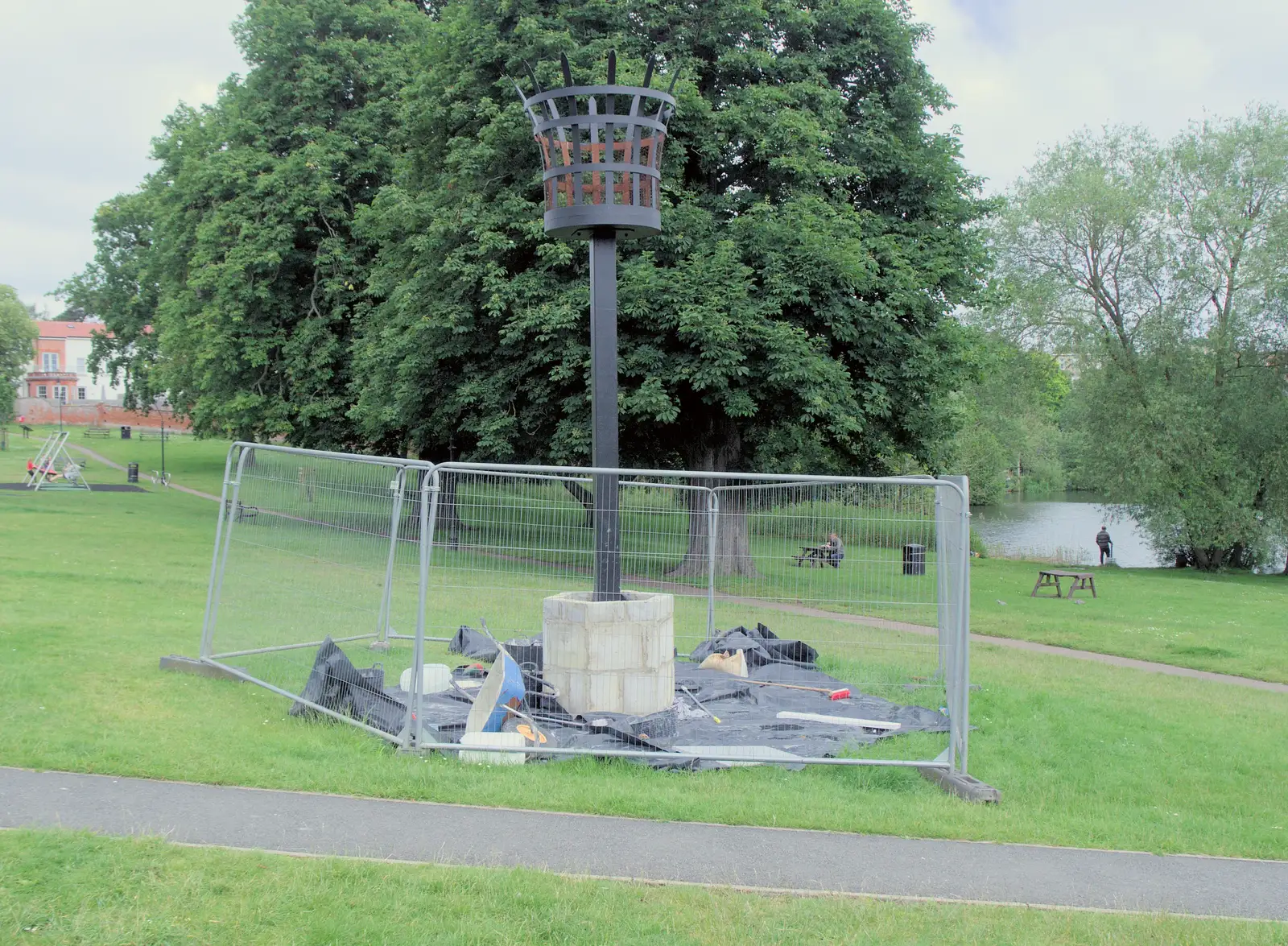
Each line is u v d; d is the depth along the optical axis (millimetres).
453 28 19922
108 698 7332
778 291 17953
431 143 20891
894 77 21656
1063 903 4805
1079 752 7797
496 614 8062
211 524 25969
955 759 6824
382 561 7582
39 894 4031
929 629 7461
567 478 8211
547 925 4094
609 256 8328
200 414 31688
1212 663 13320
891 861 5211
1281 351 32312
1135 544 41344
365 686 7441
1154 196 31906
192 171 30328
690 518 9578
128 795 5391
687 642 10070
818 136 18562
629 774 6531
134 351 53625
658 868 4895
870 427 21594
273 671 8273
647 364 18031
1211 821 6344
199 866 4434
